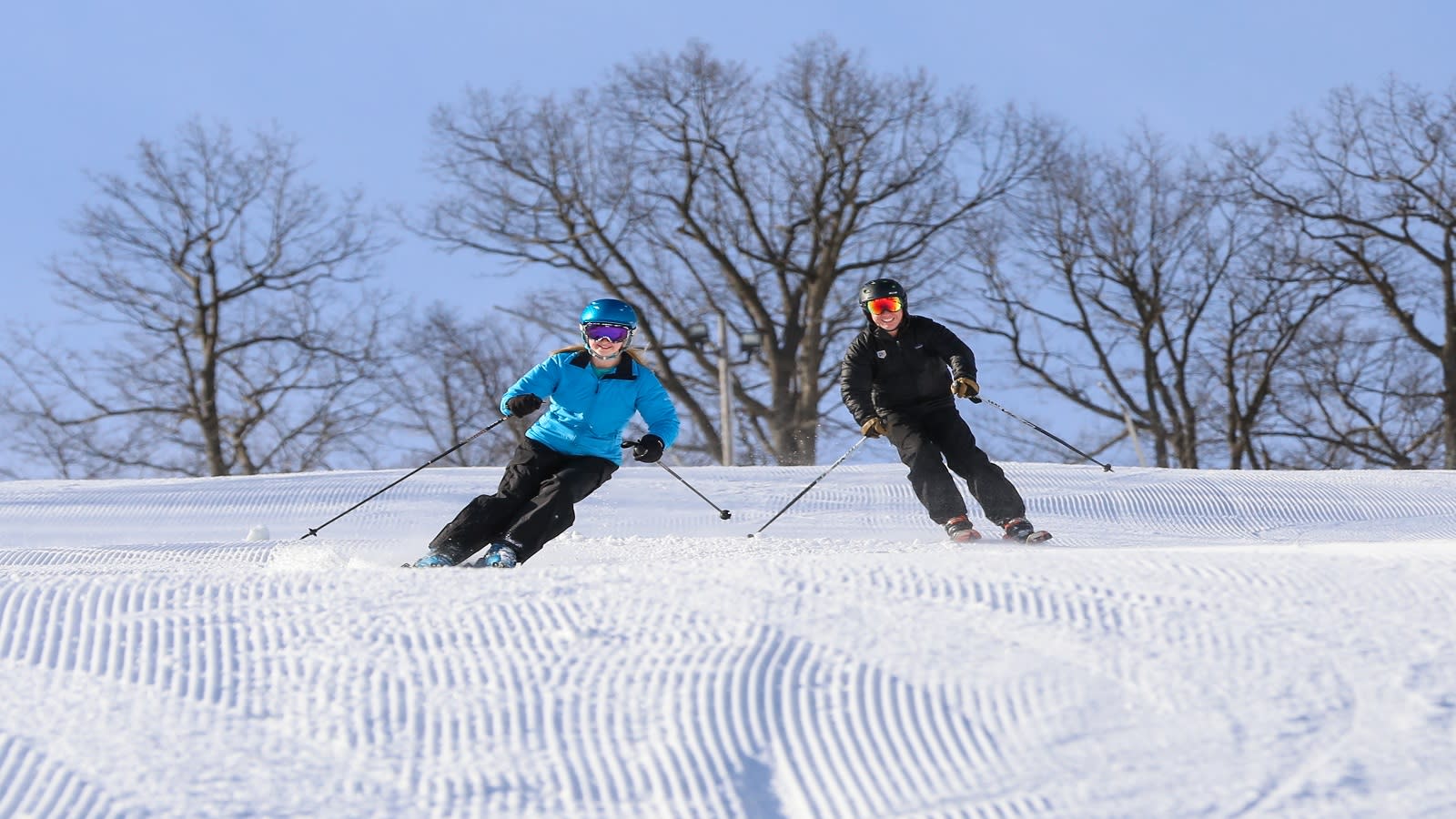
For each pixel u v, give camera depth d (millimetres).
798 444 31984
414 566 5566
